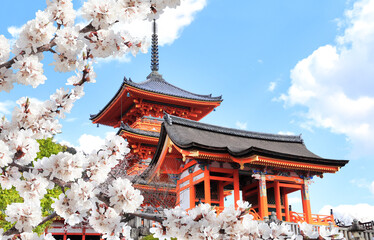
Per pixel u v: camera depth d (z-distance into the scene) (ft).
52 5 14.61
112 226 16.11
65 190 15.96
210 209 17.04
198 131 99.55
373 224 86.28
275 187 88.02
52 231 107.04
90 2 14.64
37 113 17.13
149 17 16.60
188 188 87.20
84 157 15.70
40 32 14.01
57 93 18.03
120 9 14.93
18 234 17.35
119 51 16.30
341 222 90.74
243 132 108.37
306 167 85.51
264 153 78.69
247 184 98.78
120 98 146.10
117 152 16.88
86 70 17.80
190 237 16.76
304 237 17.62
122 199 15.84
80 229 111.24
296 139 113.50
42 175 15.20
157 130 145.89
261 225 17.24
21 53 14.75
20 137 15.26
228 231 16.63
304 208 87.20
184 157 80.12
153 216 17.21
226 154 80.38
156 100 146.92
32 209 15.43
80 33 15.25
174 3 16.53
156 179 101.09
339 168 87.81
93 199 16.12
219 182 89.61
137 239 74.64
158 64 180.55
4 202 48.03
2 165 14.35
